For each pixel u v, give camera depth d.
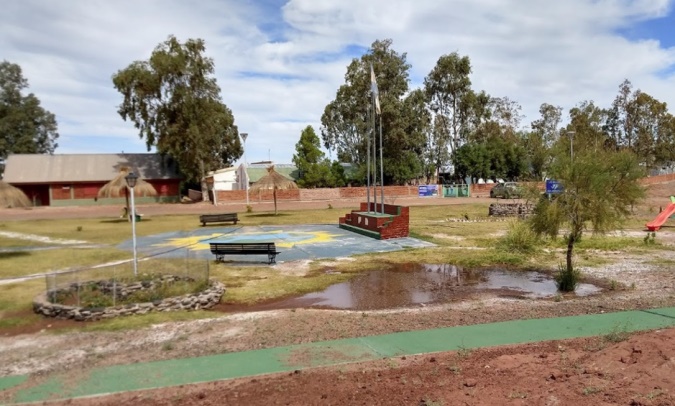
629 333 6.97
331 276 13.12
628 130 67.81
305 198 48.69
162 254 17.25
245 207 41.50
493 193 48.53
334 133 68.94
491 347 6.70
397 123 54.34
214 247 15.38
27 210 41.47
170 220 31.17
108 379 6.00
